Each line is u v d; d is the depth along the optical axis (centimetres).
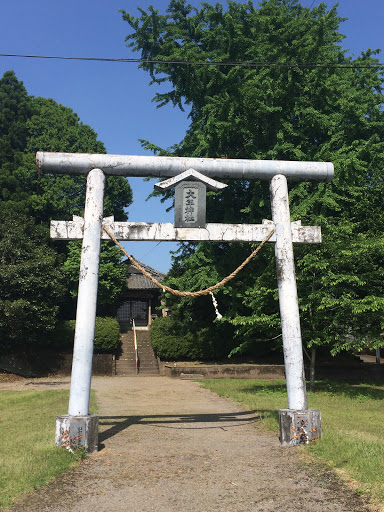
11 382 2103
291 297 786
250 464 605
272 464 604
